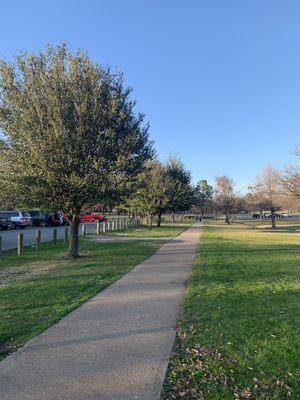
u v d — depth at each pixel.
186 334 6.12
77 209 15.27
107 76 15.36
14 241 23.72
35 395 4.20
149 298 8.56
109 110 14.75
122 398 4.15
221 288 9.55
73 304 7.96
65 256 15.80
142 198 40.75
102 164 14.41
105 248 19.30
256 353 5.36
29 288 9.59
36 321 6.83
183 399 4.15
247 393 4.27
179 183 45.94
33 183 14.15
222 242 23.20
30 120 13.95
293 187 38.44
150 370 4.82
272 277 11.12
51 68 14.73
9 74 14.64
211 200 80.06
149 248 19.31
